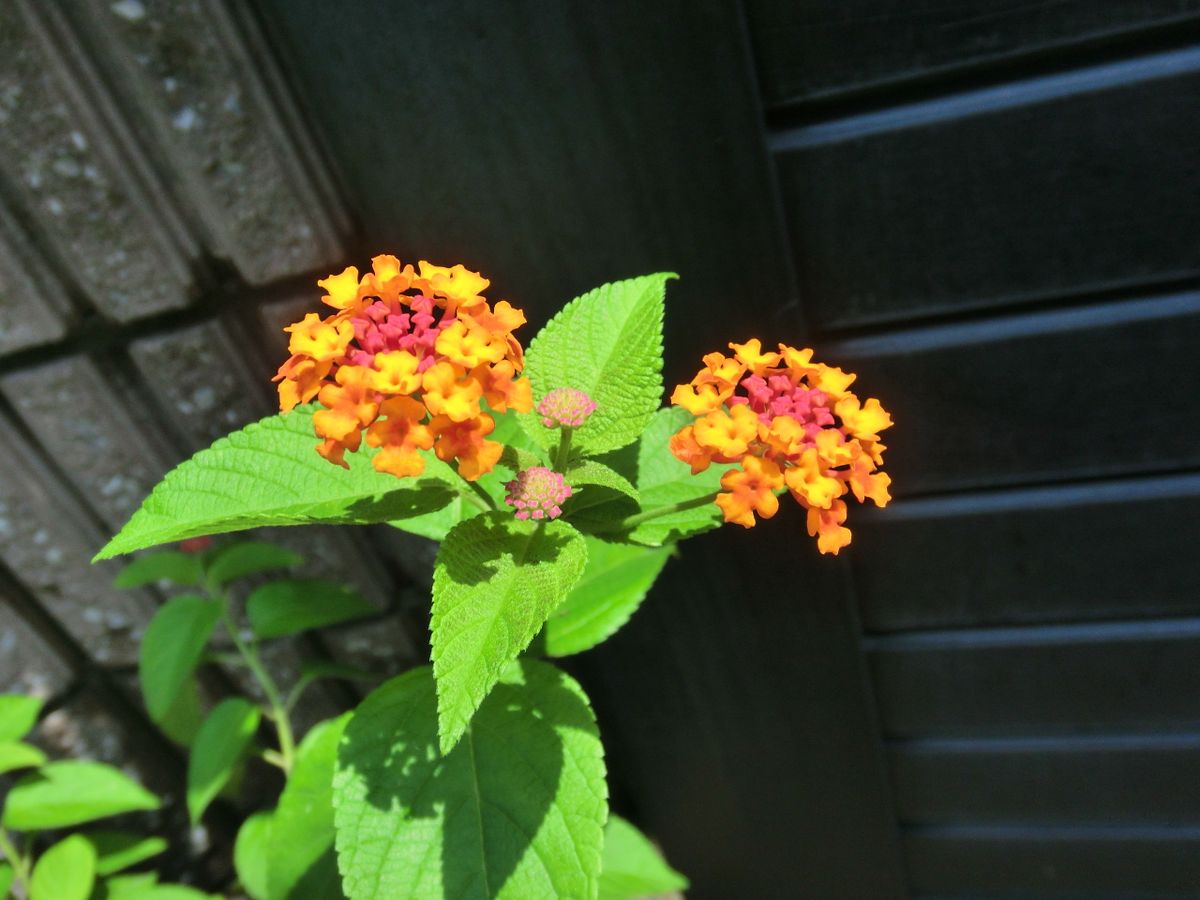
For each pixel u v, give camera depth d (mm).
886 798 319
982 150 202
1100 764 306
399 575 297
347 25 190
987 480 250
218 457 162
